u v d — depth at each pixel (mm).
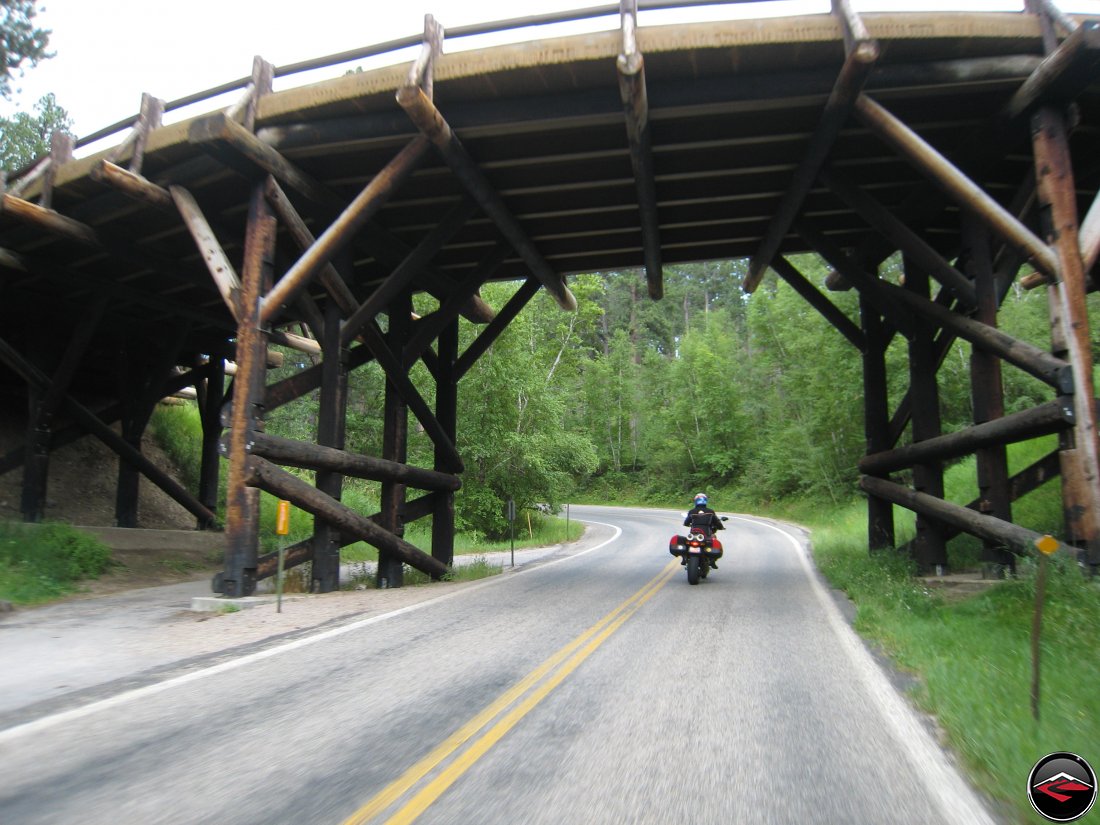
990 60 10148
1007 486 11602
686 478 56688
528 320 32031
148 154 12320
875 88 10289
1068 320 9461
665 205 14398
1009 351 10508
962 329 11773
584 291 39156
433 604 11156
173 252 16375
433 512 16547
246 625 9391
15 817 3600
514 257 17047
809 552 20641
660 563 18469
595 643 8031
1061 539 13797
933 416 13766
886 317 14359
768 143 12258
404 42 11047
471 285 15273
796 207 13250
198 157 12367
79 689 6184
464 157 11617
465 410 31422
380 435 34312
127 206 13711
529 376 31969
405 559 14156
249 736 4883
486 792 3912
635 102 9758
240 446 11258
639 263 17188
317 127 11594
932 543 13352
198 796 3857
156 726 5113
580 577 15219
